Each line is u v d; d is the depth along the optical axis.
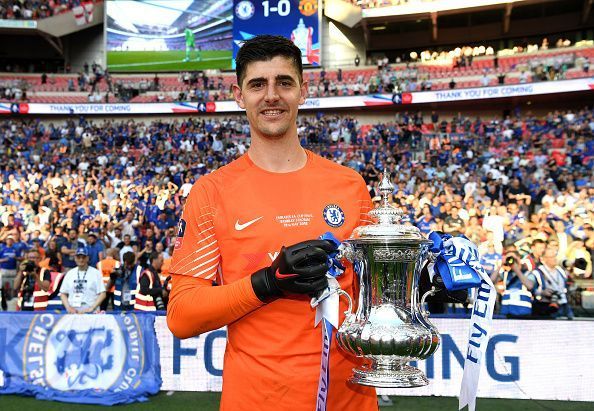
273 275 1.37
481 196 13.77
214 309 1.43
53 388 4.98
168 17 31.20
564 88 23.39
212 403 4.72
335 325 1.43
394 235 1.48
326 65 31.80
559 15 28.77
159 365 5.06
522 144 20.11
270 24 30.25
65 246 9.75
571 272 7.20
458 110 26.55
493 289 1.52
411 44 31.02
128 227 11.90
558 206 11.53
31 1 31.03
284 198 1.61
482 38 30.12
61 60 33.34
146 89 30.22
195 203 1.62
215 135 24.30
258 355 1.52
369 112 27.42
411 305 1.54
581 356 4.77
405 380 1.42
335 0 30.19
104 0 31.42
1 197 15.82
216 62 30.91
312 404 1.50
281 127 1.60
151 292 6.37
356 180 1.75
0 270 8.37
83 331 5.08
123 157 21.88
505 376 4.84
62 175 19.44
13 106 27.89
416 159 21.02
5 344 5.09
